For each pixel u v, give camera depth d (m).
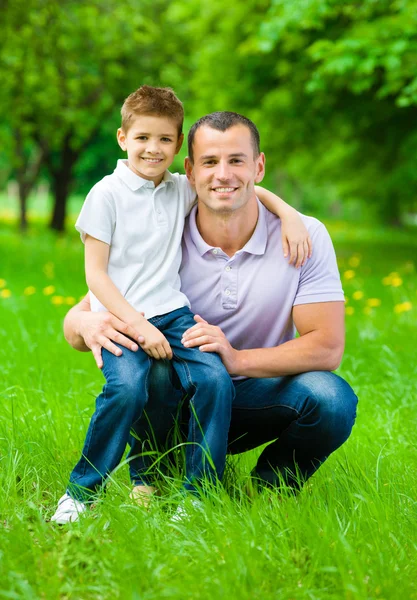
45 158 23.45
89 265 3.01
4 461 3.32
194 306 3.20
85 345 3.17
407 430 4.11
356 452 3.65
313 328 3.13
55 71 17.80
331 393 2.98
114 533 2.67
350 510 2.89
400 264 14.54
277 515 2.71
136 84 21.14
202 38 18.38
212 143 2.97
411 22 11.20
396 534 2.70
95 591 2.34
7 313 7.16
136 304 3.01
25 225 23.25
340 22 13.77
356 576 2.36
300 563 2.45
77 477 2.90
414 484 3.22
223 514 2.79
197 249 3.17
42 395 4.37
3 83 17.34
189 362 2.94
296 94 16.02
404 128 17.19
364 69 11.15
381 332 6.66
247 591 2.29
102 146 30.09
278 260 3.15
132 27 17.75
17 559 2.45
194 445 2.92
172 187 3.21
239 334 3.20
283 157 19.31
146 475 3.17
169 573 2.43
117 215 3.06
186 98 21.11
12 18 14.55
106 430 2.86
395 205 35.00
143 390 2.85
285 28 12.06
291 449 3.14
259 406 3.12
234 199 3.00
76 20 16.73
